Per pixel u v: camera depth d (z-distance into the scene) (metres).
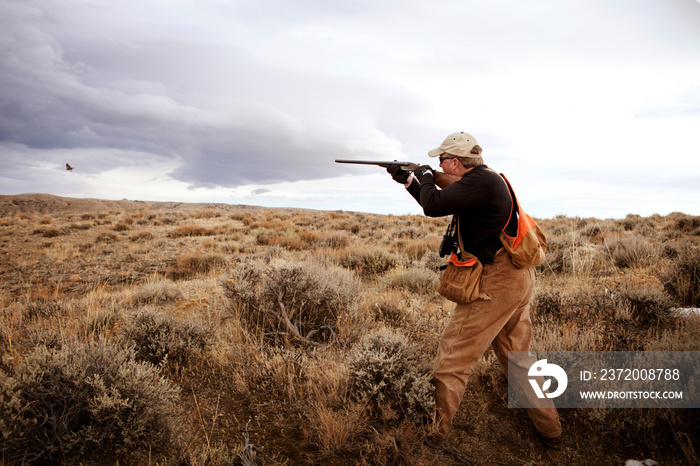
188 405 3.02
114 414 2.38
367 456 2.43
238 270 5.09
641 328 4.31
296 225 22.03
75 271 10.65
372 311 5.02
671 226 14.25
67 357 2.65
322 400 2.90
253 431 2.69
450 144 2.44
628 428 2.60
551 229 15.72
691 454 2.23
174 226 20.80
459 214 2.42
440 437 2.48
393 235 16.39
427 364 3.18
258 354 3.70
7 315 5.23
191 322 4.12
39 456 2.17
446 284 2.44
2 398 2.16
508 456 2.50
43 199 53.09
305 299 4.69
